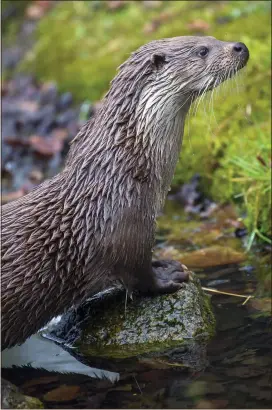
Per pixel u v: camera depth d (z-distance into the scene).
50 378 4.20
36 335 4.81
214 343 4.50
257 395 3.88
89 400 3.92
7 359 4.47
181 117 4.73
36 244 4.36
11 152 9.05
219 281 5.44
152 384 4.06
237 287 5.32
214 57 4.70
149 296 4.78
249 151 6.72
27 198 4.55
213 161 7.29
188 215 7.11
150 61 4.58
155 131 4.56
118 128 4.55
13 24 12.19
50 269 4.37
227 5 9.61
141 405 3.85
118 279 4.62
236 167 6.88
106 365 4.33
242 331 4.63
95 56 10.11
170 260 5.01
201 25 9.16
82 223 4.42
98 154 4.53
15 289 4.31
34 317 4.44
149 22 10.20
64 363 4.39
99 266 4.49
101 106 4.66
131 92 4.56
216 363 4.25
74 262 4.42
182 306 4.68
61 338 4.75
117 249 4.48
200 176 7.38
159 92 4.58
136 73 4.59
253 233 6.04
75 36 10.79
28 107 9.83
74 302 4.55
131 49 9.76
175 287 4.74
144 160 4.53
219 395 3.90
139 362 4.34
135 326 4.62
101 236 4.43
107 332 4.63
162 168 4.64
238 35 8.56
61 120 9.41
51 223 4.40
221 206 7.02
